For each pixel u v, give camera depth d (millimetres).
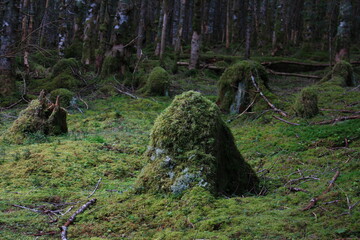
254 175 5168
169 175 4258
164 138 4465
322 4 29562
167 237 3246
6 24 13125
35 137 7762
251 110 10820
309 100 9031
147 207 3969
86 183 5289
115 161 6453
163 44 23000
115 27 16078
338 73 15039
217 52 35156
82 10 18547
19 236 3369
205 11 42625
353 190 4047
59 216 3912
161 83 14609
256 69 11180
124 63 16141
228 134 4996
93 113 11727
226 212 3643
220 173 4609
